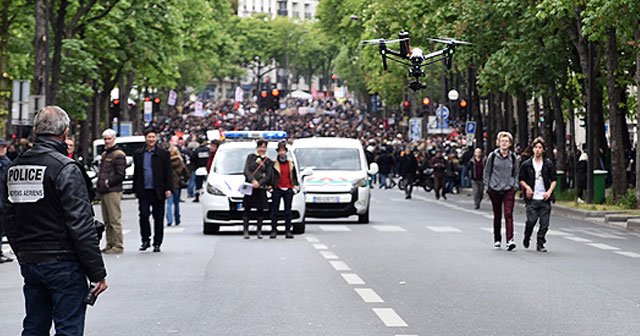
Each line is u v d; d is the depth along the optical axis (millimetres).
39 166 14328
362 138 142125
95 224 14695
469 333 19219
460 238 41031
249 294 24578
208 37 119188
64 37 78000
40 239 14289
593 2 52594
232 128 199250
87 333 19406
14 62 79750
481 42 74562
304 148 51000
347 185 48688
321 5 158000
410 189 78688
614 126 62281
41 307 14672
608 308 22484
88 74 80625
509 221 35938
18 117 57250
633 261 32688
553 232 45844
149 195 35281
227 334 19203
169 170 35281
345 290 25219
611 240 41406
